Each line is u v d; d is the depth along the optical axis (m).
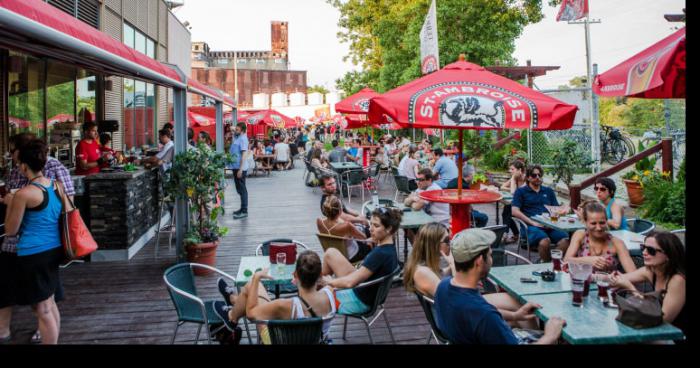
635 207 10.40
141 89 16.78
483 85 4.82
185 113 7.33
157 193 9.18
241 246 8.52
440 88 4.69
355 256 5.45
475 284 3.07
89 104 12.77
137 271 6.92
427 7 19.22
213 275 6.82
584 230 4.65
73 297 5.89
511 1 18.03
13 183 4.73
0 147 9.19
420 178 7.06
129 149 15.52
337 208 5.44
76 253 4.24
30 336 4.79
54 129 11.06
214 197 7.29
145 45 16.94
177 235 7.16
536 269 4.20
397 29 23.42
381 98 4.49
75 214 4.30
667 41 3.87
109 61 4.55
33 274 4.12
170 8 21.00
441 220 6.82
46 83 10.70
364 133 24.48
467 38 18.19
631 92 3.87
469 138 17.77
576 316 3.21
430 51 10.64
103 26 12.60
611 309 3.32
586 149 16.30
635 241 4.94
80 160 8.56
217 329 4.06
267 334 3.60
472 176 8.38
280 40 121.75
